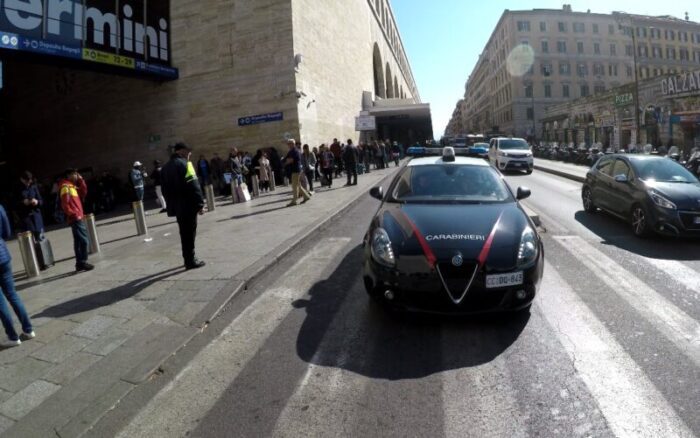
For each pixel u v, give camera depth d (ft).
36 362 12.25
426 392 9.83
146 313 15.08
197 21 67.77
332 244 24.41
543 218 29.96
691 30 229.45
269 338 13.05
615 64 219.20
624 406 8.99
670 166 25.81
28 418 9.82
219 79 67.15
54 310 15.90
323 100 77.15
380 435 8.44
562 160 92.79
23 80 90.38
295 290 17.10
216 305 15.34
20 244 21.39
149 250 25.43
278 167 60.95
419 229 13.78
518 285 12.54
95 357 12.35
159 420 9.46
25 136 91.40
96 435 9.15
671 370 10.26
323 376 10.75
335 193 46.70
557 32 215.92
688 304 14.15
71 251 28.43
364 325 13.55
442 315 13.93
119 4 58.65
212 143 68.28
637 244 22.29
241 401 9.92
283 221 30.99
